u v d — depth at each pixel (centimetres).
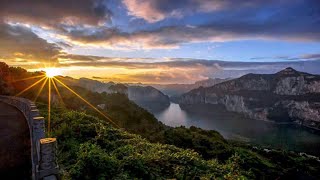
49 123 1970
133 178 1153
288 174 3753
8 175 936
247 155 3769
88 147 1366
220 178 1384
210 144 3884
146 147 1738
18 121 1780
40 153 675
